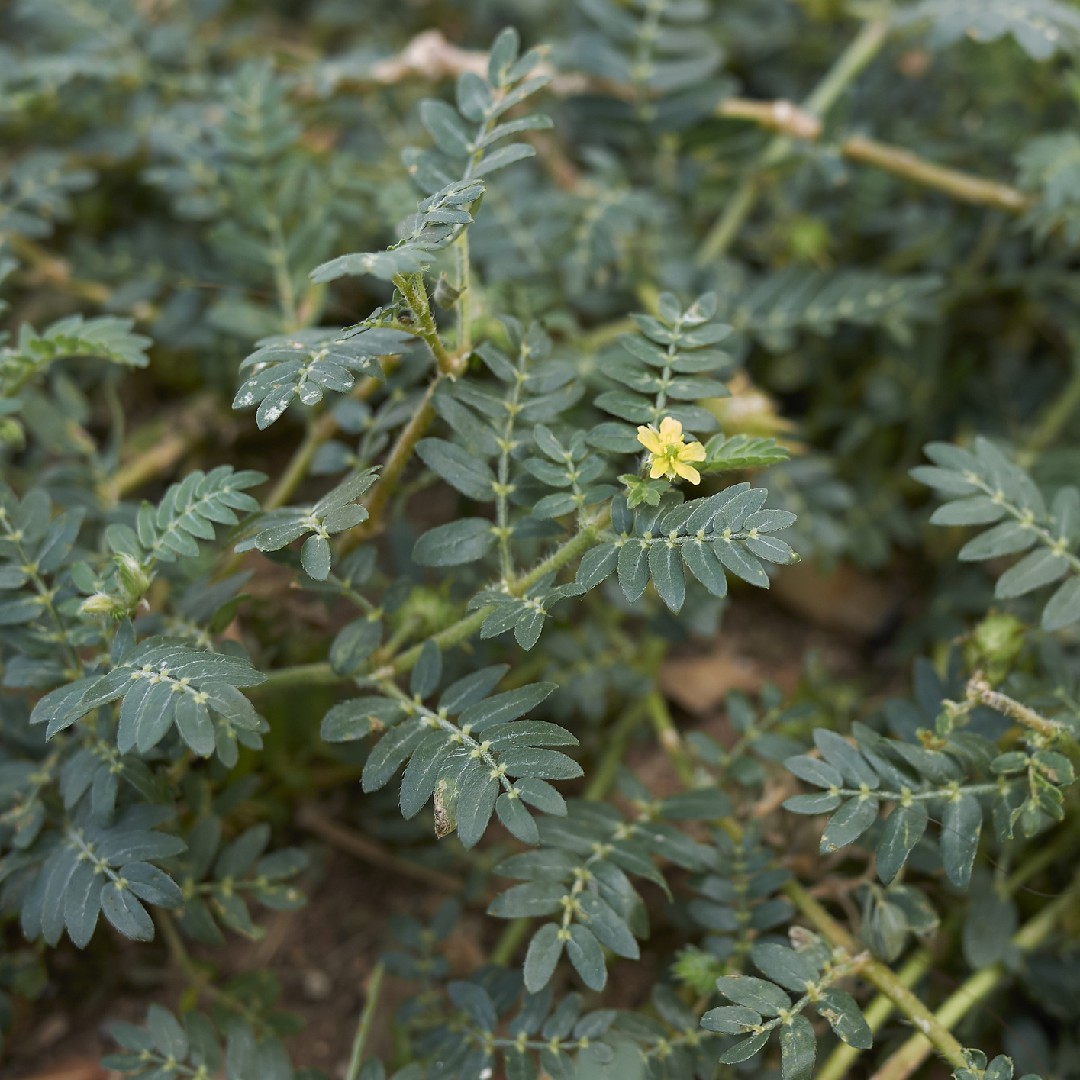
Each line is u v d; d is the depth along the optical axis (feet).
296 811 1.84
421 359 1.70
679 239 1.95
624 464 1.77
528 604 1.56
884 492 1.96
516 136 1.98
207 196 1.91
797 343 1.99
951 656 1.69
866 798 1.58
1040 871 1.72
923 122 2.09
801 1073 1.54
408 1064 1.66
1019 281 1.96
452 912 1.73
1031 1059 1.68
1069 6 1.90
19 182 1.87
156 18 2.16
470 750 1.54
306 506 1.61
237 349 1.91
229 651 1.62
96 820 1.59
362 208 1.90
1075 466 1.87
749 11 2.18
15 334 1.95
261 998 1.71
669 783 1.85
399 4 2.30
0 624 1.62
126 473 1.89
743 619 1.96
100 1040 1.76
